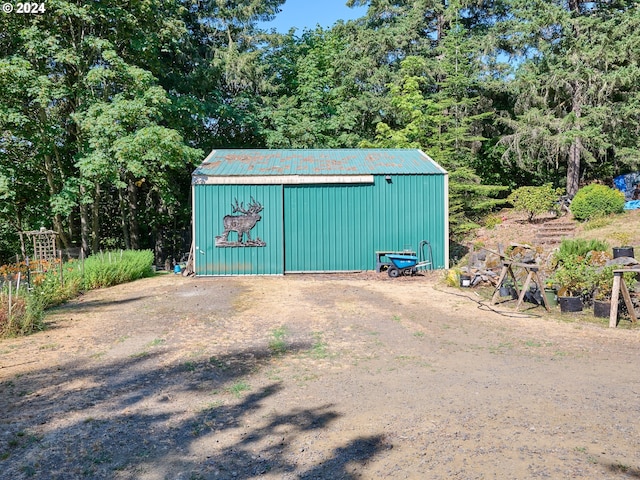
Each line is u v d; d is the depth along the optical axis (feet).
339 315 31.91
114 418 15.88
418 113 75.25
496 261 42.96
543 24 72.84
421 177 54.70
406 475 11.98
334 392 17.98
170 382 19.43
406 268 51.49
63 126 67.05
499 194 91.04
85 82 59.98
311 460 12.92
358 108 87.81
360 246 54.44
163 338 26.58
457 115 82.94
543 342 24.94
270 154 61.72
